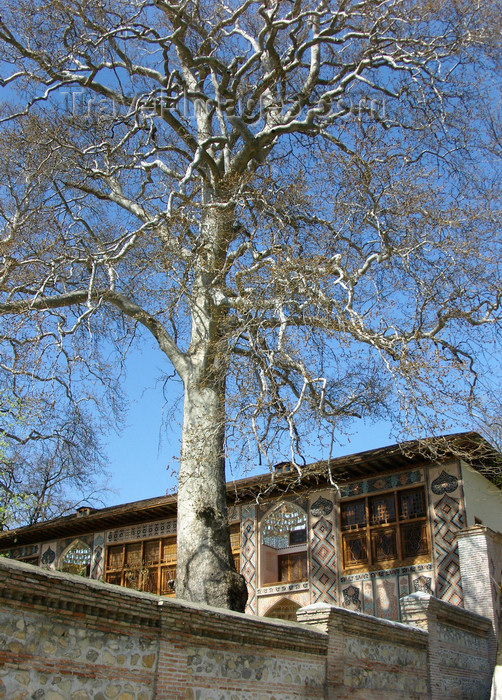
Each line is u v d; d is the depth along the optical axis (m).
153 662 7.88
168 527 23.52
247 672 9.07
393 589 18.33
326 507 20.41
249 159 16.20
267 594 20.59
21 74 15.96
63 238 15.16
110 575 24.34
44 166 15.29
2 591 6.46
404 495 19.20
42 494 26.84
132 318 16.36
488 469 16.73
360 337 12.65
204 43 16.02
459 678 13.79
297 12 15.56
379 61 15.70
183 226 13.79
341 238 14.18
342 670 10.68
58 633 6.92
